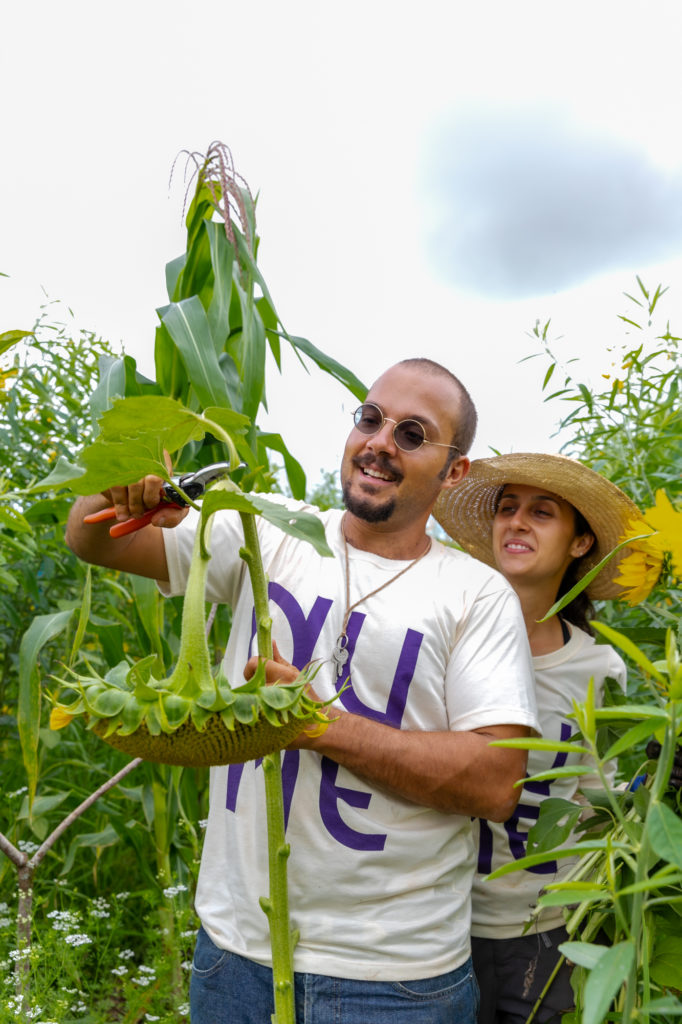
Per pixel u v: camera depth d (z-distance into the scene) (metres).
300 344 2.55
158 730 0.83
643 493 2.61
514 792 1.57
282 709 0.85
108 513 1.30
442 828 1.58
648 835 0.83
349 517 1.78
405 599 1.63
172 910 2.39
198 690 0.85
